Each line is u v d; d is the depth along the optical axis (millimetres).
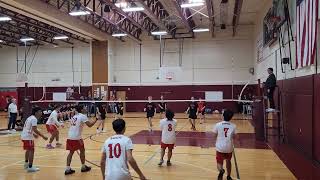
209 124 17406
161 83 25109
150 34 22969
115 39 25609
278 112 11734
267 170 7289
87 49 26406
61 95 21109
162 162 7836
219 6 17906
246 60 24094
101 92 24672
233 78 24297
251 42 24000
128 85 25578
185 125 16875
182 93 24750
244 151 9609
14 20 18359
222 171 6082
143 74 25625
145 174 7000
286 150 9727
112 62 25516
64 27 19031
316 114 7961
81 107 7281
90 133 14016
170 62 25234
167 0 16438
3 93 27625
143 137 12703
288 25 11133
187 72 25000
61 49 26875
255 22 22469
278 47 13539
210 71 24688
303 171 7133
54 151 9906
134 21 18141
